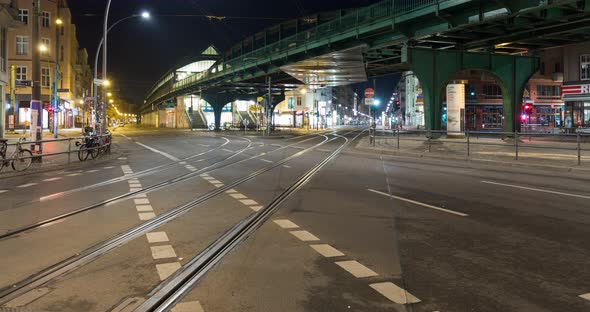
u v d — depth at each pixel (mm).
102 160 21734
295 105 101000
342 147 32906
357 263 5793
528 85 70062
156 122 160375
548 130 55000
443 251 6328
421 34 29672
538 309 4328
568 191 11750
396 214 8906
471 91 70938
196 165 19578
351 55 40656
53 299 4621
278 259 5980
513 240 6902
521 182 13555
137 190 12203
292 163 20344
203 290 4875
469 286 4953
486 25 27422
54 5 68750
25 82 19062
